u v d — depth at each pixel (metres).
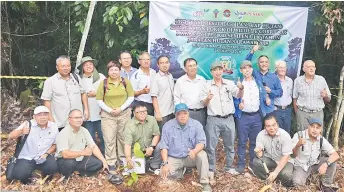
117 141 5.55
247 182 5.21
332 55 6.86
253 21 6.07
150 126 5.37
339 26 6.34
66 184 5.14
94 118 5.71
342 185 5.30
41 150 5.19
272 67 6.21
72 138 5.22
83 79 5.62
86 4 6.64
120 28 6.24
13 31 7.84
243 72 5.46
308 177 5.30
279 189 5.05
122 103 5.37
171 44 6.11
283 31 6.10
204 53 6.13
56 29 7.95
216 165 5.84
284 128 5.84
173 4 6.02
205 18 6.05
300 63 6.18
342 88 6.24
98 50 7.25
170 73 5.98
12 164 5.17
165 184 5.07
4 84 7.53
